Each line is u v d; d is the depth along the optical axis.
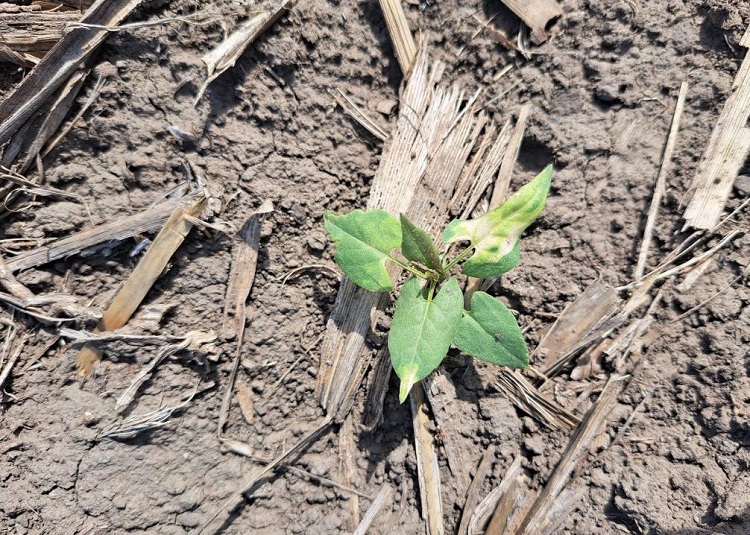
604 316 0.23
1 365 0.20
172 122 0.22
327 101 0.24
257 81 0.23
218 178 0.22
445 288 0.21
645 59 0.23
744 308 0.22
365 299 0.23
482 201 0.24
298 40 0.23
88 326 0.21
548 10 0.24
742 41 0.22
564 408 0.23
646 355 0.23
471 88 0.25
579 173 0.24
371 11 0.24
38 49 0.20
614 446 0.23
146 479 0.22
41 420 0.21
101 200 0.21
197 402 0.23
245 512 0.23
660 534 0.21
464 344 0.21
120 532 0.21
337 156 0.24
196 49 0.22
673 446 0.22
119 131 0.21
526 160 0.25
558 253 0.24
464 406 0.24
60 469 0.21
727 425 0.21
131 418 0.21
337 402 0.24
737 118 0.22
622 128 0.24
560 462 0.23
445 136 0.24
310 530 0.23
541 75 0.24
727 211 0.22
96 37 0.20
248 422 0.24
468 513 0.23
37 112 0.20
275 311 0.24
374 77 0.25
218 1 0.22
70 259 0.21
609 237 0.24
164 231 0.21
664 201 0.23
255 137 0.23
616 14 0.23
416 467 0.24
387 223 0.21
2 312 0.21
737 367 0.21
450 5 0.25
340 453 0.24
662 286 0.23
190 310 0.22
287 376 0.24
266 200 0.23
